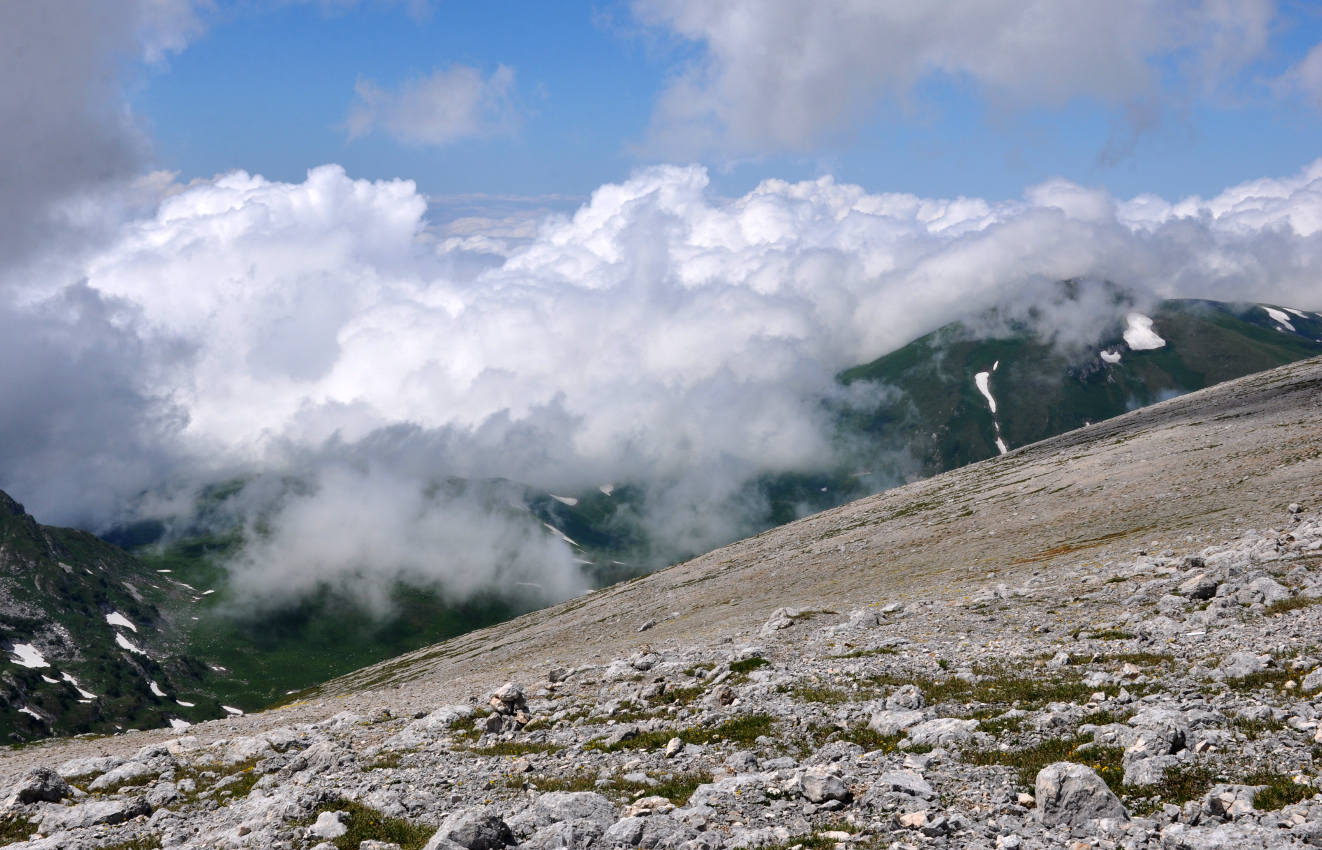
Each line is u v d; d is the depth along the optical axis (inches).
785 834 633.0
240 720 1999.3
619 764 933.8
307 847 713.0
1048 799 597.3
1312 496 2064.5
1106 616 1291.8
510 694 1336.1
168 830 836.0
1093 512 2947.8
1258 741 677.3
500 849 645.9
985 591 1729.8
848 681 1130.7
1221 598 1202.0
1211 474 2950.3
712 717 1055.0
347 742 1256.2
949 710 933.8
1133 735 724.0
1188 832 536.7
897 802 667.4
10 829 919.7
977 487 5108.3
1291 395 4589.1
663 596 4576.8
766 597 3169.3
